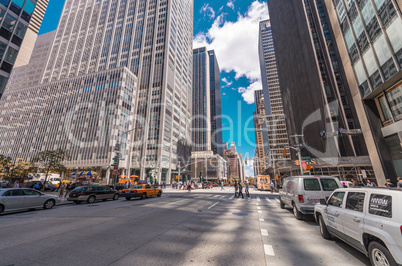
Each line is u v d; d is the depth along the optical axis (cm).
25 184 2827
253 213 1002
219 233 602
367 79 1791
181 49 9162
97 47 8569
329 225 523
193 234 586
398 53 1433
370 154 1839
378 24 1609
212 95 19638
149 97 6975
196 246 477
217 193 2645
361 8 1803
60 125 6494
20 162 3859
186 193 2609
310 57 5031
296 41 5694
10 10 2327
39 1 5044
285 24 6462
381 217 333
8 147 6719
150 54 7656
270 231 636
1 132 7112
